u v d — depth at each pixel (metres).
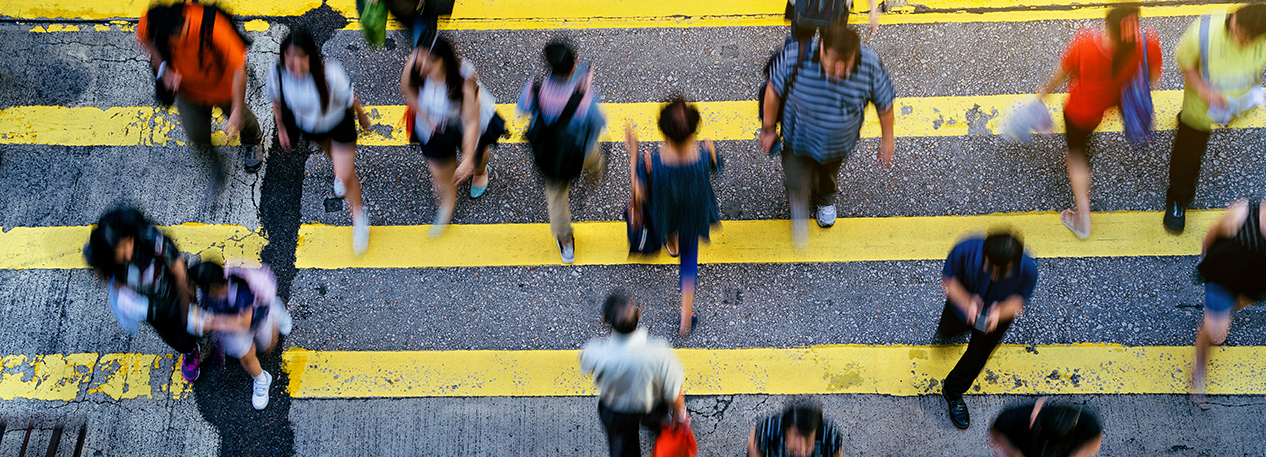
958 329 4.31
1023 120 5.10
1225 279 3.85
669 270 5.05
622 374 3.64
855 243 5.10
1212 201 5.13
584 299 4.99
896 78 5.62
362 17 5.23
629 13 5.96
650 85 5.68
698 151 3.88
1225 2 5.70
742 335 4.86
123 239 3.52
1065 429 3.29
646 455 4.59
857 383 4.70
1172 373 4.65
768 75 4.22
